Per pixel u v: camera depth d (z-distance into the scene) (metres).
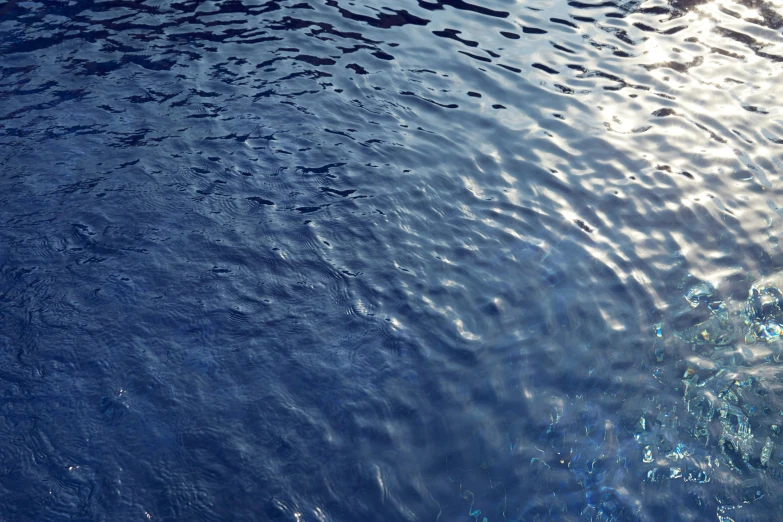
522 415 5.22
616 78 8.87
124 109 7.85
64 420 5.05
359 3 10.20
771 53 9.26
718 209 7.05
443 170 7.46
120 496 4.64
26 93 7.92
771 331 5.90
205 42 9.02
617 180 7.41
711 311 6.06
